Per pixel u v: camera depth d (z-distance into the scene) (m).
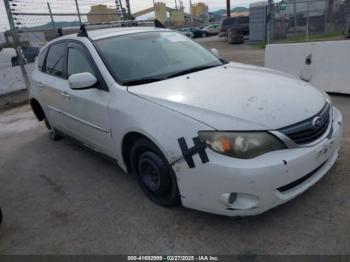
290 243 2.47
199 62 3.75
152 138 2.68
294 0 19.05
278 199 2.39
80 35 3.95
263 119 2.40
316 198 2.93
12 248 2.85
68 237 2.89
